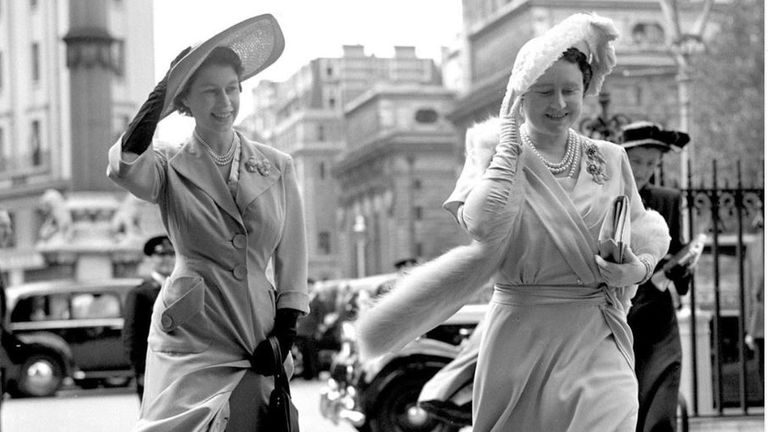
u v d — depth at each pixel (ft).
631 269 17.08
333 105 448.24
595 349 17.40
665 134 26.53
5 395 77.00
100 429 54.85
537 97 17.43
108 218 157.48
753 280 60.49
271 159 19.36
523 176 17.33
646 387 25.45
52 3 244.01
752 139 151.94
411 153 364.17
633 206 18.11
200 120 18.84
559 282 17.38
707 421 37.86
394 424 38.14
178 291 18.65
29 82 247.70
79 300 78.28
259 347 18.75
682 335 40.40
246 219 18.88
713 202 38.99
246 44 19.11
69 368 77.25
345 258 411.54
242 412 18.63
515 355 17.44
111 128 160.45
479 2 279.08
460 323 39.52
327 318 89.76
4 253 245.86
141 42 213.66
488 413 17.67
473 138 17.94
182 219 18.74
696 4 208.03
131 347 34.91
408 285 17.61
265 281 19.11
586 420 16.92
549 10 244.01
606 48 17.65
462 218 17.46
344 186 414.41
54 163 240.94
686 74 119.44
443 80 402.72
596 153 17.84
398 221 362.74
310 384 78.33
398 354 38.22
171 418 18.01
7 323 36.09
